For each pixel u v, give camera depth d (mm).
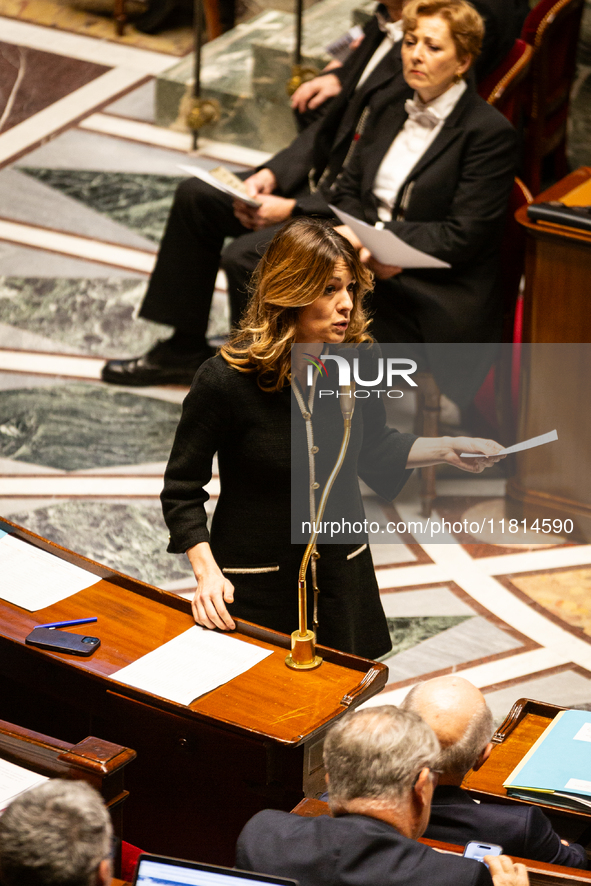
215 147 27453
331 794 7117
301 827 7020
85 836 6176
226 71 27906
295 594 10531
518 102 19766
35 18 32594
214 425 10016
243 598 10508
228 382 9836
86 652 9516
